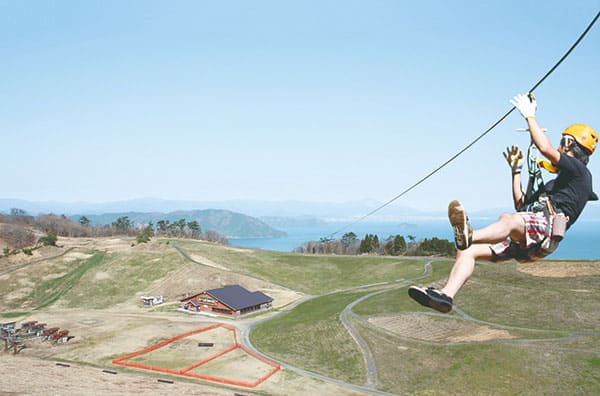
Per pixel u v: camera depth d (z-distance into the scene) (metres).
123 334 67.25
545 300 68.00
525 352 47.78
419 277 104.31
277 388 45.00
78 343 62.44
